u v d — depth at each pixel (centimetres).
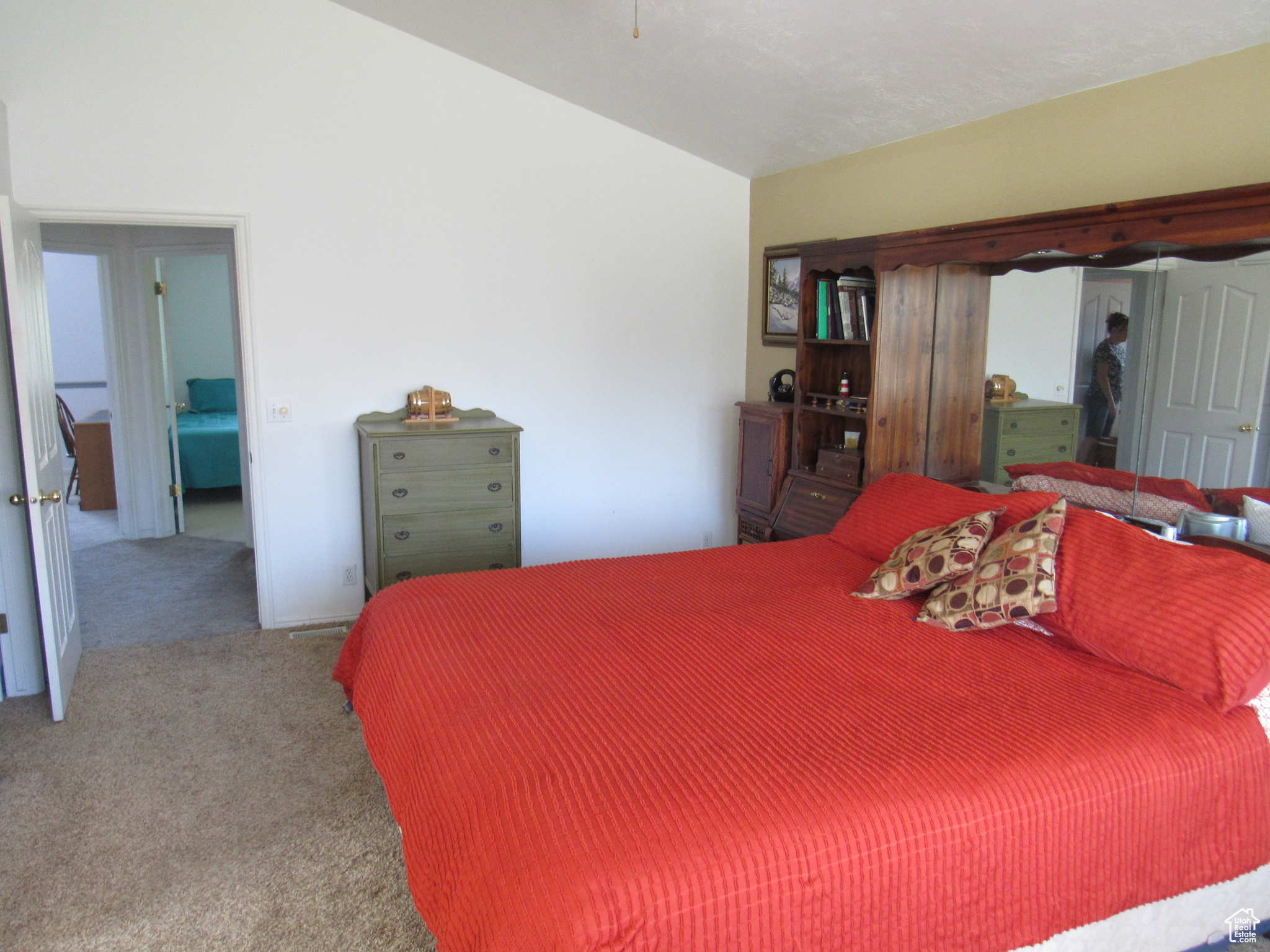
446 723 177
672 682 195
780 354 442
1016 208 294
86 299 839
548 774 154
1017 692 190
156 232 522
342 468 394
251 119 357
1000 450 294
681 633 226
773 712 180
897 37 263
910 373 319
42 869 218
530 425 430
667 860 132
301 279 374
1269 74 215
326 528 396
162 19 339
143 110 341
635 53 330
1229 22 213
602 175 425
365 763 272
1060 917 156
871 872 139
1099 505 261
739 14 274
